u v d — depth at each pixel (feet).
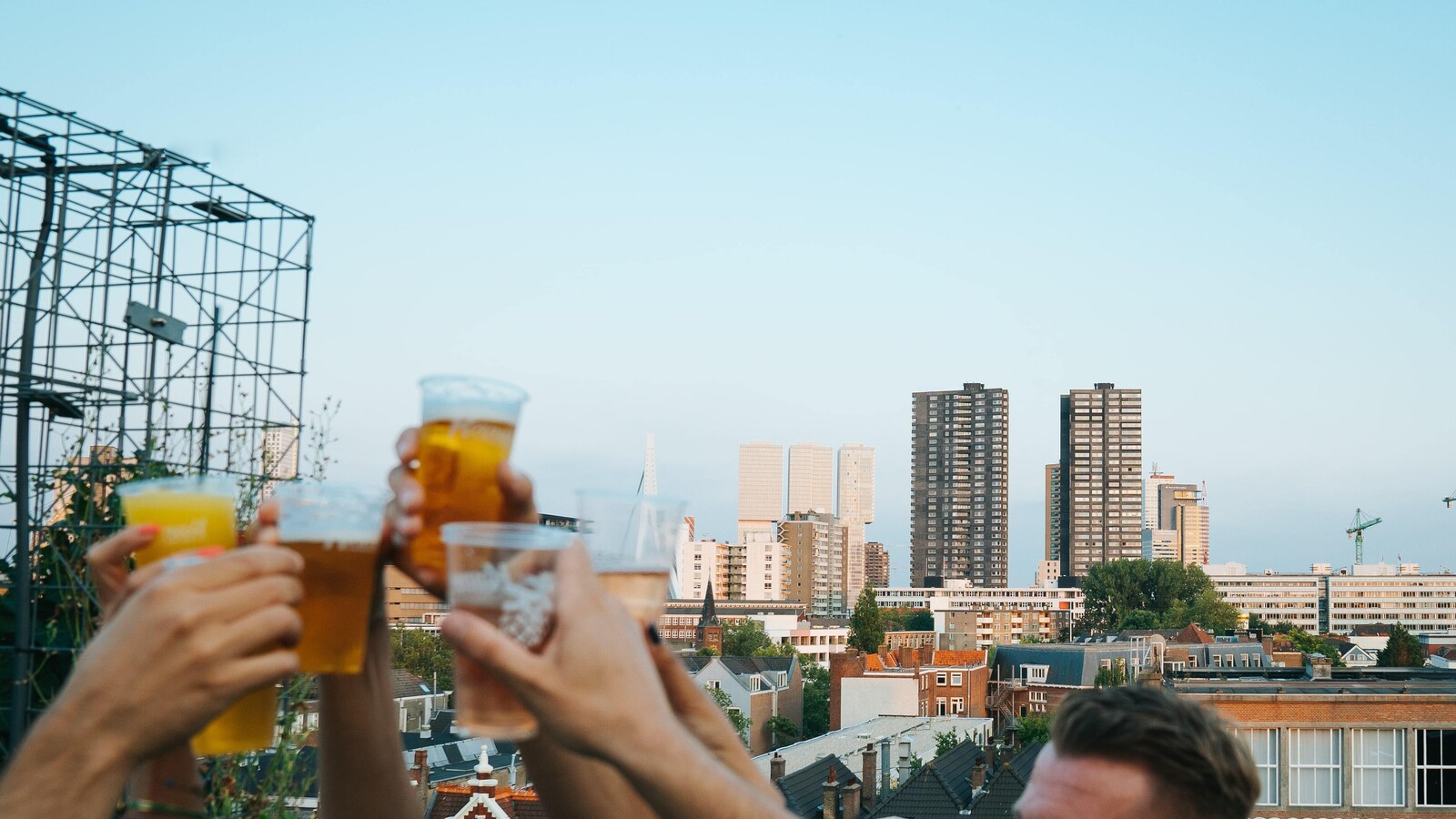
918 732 236.63
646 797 3.86
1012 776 128.98
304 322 20.06
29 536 17.07
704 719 5.41
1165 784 6.26
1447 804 87.04
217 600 3.55
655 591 5.54
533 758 5.12
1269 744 90.07
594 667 3.80
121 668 3.47
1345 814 88.22
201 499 4.99
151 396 17.70
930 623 652.48
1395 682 100.22
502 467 5.25
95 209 19.75
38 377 16.92
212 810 15.19
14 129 18.85
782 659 329.11
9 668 17.19
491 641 3.78
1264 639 350.43
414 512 5.18
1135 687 6.75
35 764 3.45
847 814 124.77
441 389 5.24
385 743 5.60
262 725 4.86
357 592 4.96
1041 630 630.74
